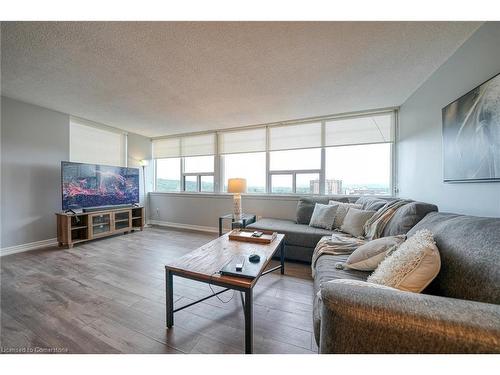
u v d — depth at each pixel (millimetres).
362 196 3205
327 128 3670
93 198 3672
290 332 1409
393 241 1378
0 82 2449
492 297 688
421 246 985
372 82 2422
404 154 2977
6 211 2955
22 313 1596
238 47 1792
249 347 1170
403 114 3029
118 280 2162
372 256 1392
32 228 3205
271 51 1846
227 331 1422
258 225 3033
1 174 2918
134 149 4895
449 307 592
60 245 3342
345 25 1533
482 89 1453
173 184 5168
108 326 1458
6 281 2123
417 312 584
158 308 1683
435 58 1940
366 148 3506
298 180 3939
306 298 1844
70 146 3668
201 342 1318
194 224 4801
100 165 3803
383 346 593
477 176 1497
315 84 2480
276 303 1765
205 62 2023
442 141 2014
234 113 3512
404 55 1900
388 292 688
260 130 4180
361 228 2342
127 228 4227
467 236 919
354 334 625
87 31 1592
